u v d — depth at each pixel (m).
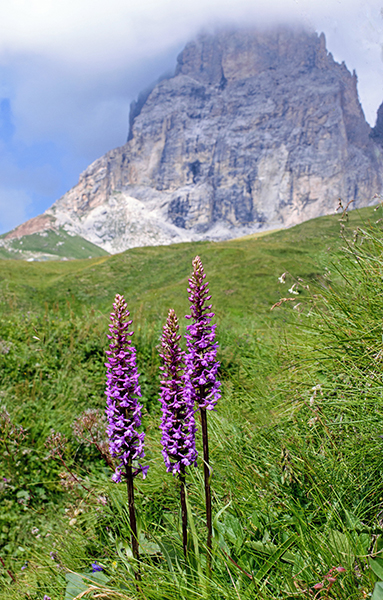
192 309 2.33
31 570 3.58
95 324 9.59
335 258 4.63
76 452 5.20
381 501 2.57
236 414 4.36
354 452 2.79
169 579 2.42
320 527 2.48
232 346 7.68
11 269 65.25
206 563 2.33
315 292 4.19
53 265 78.19
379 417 2.86
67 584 2.93
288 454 2.94
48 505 4.66
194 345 2.30
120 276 60.06
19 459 5.06
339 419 3.20
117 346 2.36
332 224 59.22
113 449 2.38
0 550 4.12
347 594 1.96
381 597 1.76
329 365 3.55
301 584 2.04
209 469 2.34
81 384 7.14
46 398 6.59
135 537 2.50
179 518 2.93
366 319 3.45
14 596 3.28
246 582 2.21
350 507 2.59
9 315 10.65
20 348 8.02
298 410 3.58
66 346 8.41
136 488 3.55
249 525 2.67
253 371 5.49
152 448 4.19
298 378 3.92
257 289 33.59
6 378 7.03
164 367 2.35
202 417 2.33
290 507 2.56
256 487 2.97
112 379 2.36
